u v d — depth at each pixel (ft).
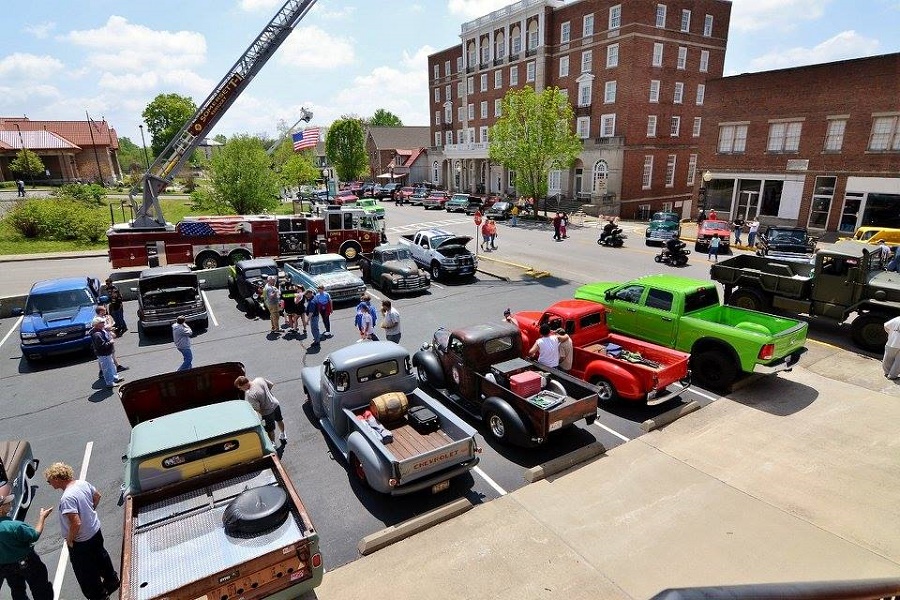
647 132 146.00
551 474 27.48
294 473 28.02
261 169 125.39
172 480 21.50
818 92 96.32
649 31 137.49
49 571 22.11
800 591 6.00
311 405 35.53
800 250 73.61
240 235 73.87
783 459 27.99
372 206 141.90
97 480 28.04
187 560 18.47
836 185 96.58
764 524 23.06
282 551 17.76
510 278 71.20
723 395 35.88
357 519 24.35
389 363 29.53
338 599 19.67
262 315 56.75
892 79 87.04
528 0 160.66
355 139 249.34
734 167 111.96
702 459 28.27
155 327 50.96
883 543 21.74
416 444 26.84
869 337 42.83
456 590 19.90
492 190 195.21
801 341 36.17
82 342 44.39
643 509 24.31
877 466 27.07
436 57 217.56
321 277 60.80
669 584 19.88
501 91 182.29
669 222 95.35
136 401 28.32
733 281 50.67
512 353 33.71
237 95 78.28
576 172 158.20
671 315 38.58
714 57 152.56
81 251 94.32
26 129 220.64
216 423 22.76
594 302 40.50
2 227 106.83
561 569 20.81
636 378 32.48
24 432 33.17
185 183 212.64
